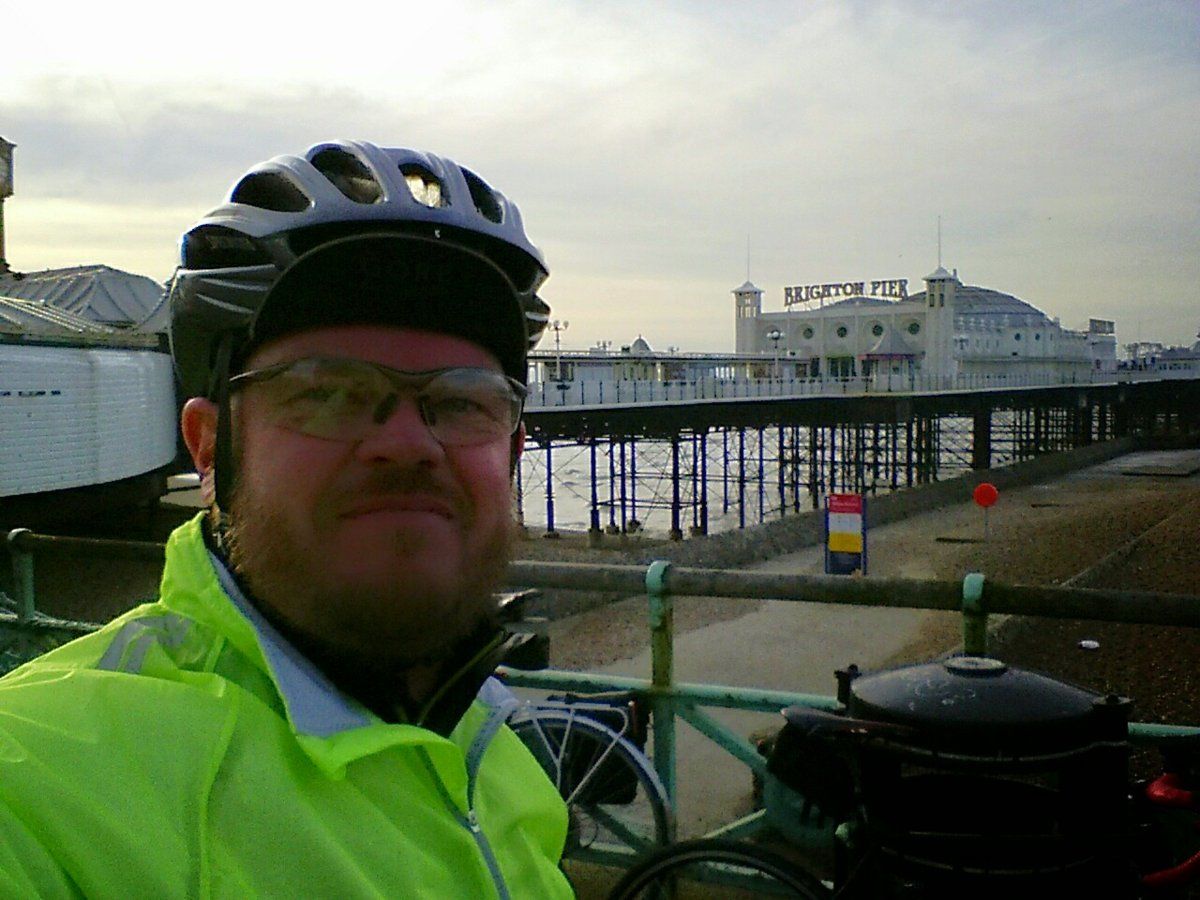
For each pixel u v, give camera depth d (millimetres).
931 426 54156
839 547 21938
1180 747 2590
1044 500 43500
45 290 28109
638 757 3053
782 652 16016
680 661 15570
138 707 895
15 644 4664
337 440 1033
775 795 2613
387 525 1029
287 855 892
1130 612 2758
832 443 49469
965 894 2197
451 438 1085
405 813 1052
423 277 1087
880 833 2287
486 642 1242
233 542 1089
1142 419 91562
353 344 1071
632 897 2762
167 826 840
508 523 1174
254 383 1072
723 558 28312
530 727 3109
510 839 1342
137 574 12578
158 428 17844
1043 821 2301
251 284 1113
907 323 76312
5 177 28656
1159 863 2479
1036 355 108750
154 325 20531
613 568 3285
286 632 1046
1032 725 2186
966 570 25891
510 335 1168
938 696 2283
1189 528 28344
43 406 13773
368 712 1055
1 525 13289
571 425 34750
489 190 1427
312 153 1290
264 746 940
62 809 791
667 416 38188
